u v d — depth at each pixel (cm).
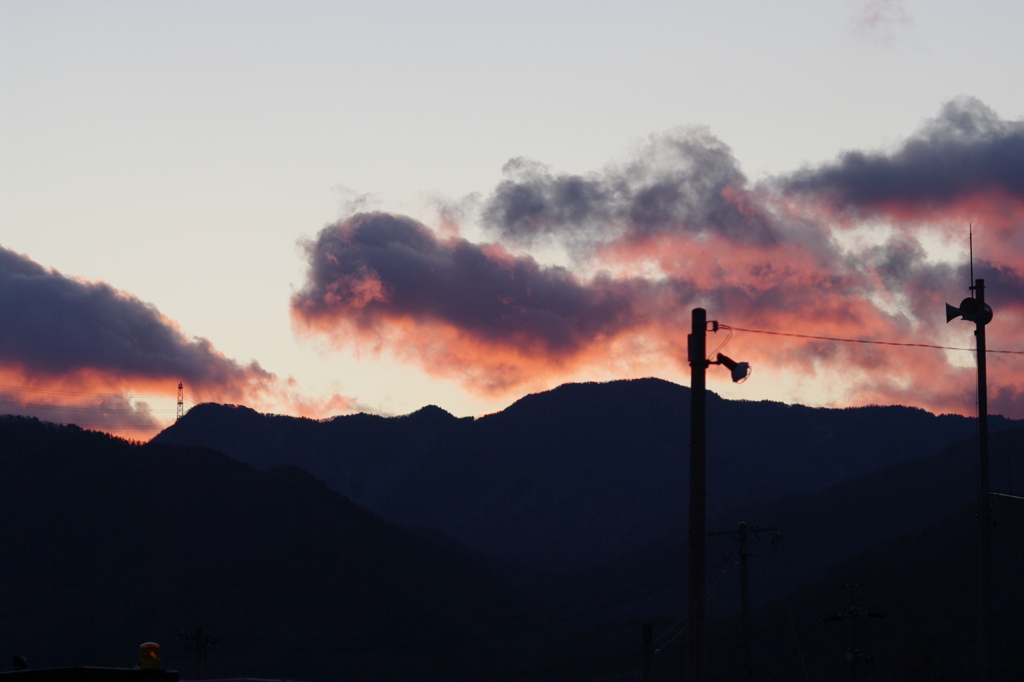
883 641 14812
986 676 3189
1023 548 15312
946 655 12512
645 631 6022
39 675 2438
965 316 3344
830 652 15025
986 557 3250
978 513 3288
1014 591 14562
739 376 2716
